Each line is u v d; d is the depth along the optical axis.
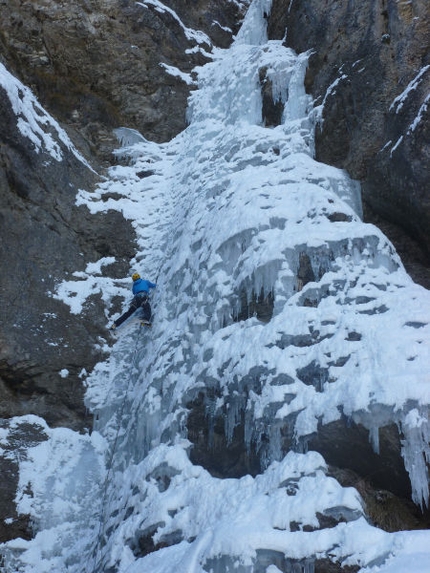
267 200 9.64
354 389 6.65
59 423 10.36
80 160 13.37
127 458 9.53
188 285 10.18
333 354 7.17
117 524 8.23
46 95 14.11
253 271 8.65
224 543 6.02
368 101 10.43
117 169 13.95
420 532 5.52
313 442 6.81
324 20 12.19
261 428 7.26
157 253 12.28
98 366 11.02
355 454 6.68
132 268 12.31
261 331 8.02
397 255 8.66
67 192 12.52
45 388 10.48
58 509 9.35
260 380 7.55
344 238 8.47
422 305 7.31
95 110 14.53
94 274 12.01
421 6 10.18
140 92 14.86
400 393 6.32
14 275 10.87
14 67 13.80
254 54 13.70
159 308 10.78
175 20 15.98
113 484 9.34
